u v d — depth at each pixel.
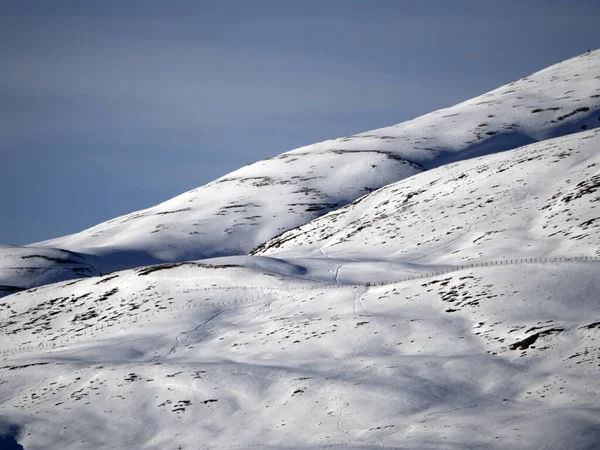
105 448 115.44
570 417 93.19
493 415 99.25
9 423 126.56
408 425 101.19
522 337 123.06
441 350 126.81
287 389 121.12
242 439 108.69
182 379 131.12
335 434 103.50
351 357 131.00
